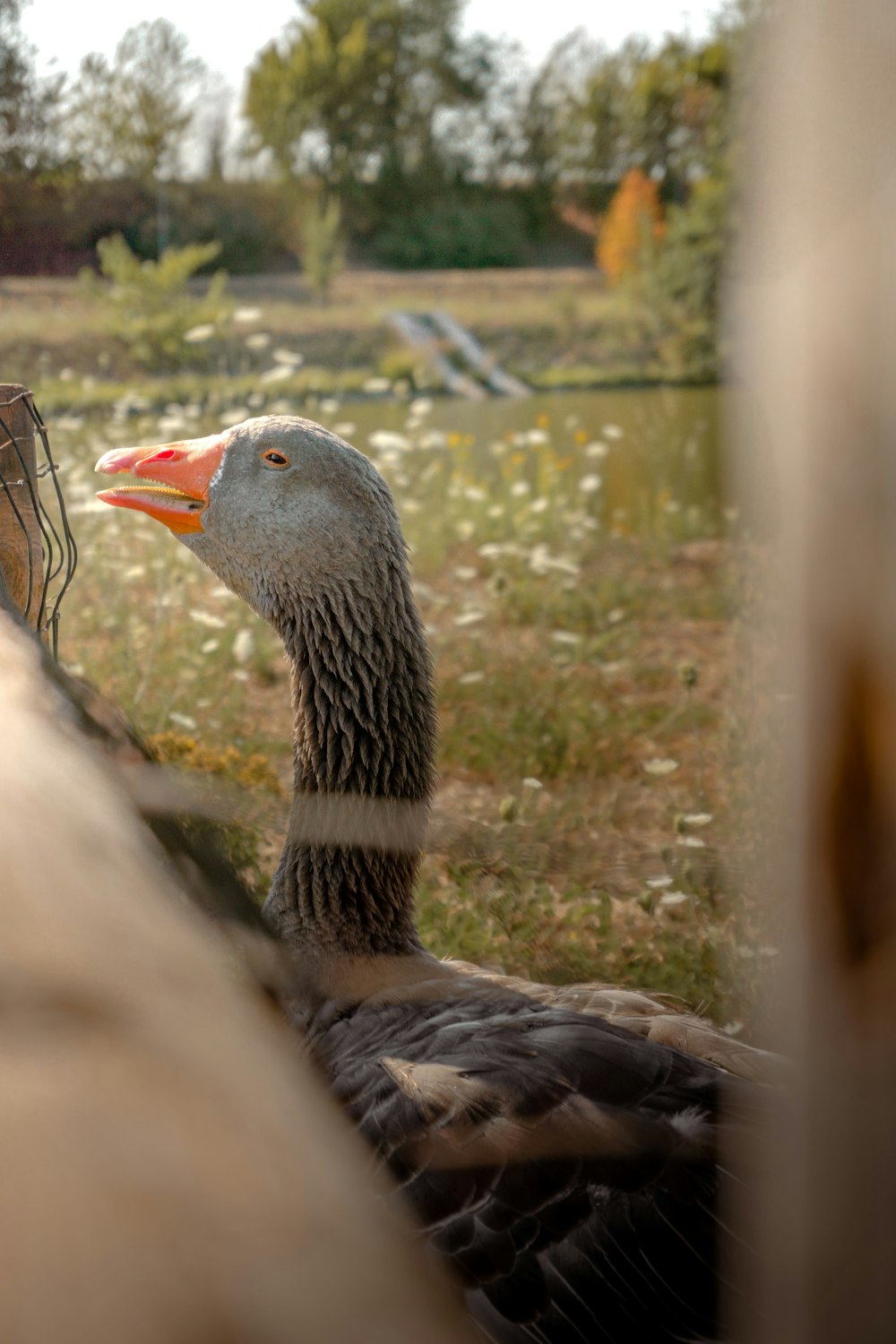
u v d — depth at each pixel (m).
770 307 0.57
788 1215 0.64
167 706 4.54
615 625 7.36
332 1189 0.55
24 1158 0.53
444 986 2.38
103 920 0.73
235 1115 0.58
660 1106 1.84
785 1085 0.63
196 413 8.19
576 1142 1.77
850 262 0.53
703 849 2.83
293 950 2.42
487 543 8.78
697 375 24.86
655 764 3.99
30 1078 0.57
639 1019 2.18
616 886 3.16
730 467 0.62
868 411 0.54
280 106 36.03
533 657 6.24
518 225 38.47
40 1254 0.50
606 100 37.62
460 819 2.93
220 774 4.02
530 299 30.14
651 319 27.06
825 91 0.52
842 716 0.58
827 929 0.60
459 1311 0.54
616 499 11.50
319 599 2.96
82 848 0.84
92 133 24.36
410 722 2.98
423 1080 1.89
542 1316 1.65
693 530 9.76
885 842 0.58
